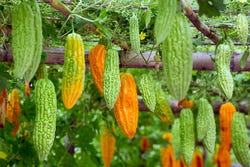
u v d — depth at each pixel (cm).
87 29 260
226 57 221
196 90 352
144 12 262
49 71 330
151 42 274
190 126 254
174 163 412
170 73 173
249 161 268
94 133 345
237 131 269
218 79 221
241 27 240
